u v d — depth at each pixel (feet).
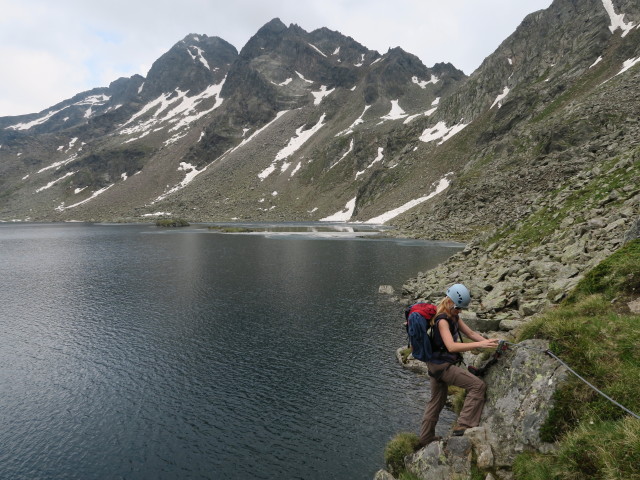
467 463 24.76
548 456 21.91
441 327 26.37
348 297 120.98
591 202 102.89
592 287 36.24
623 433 19.17
